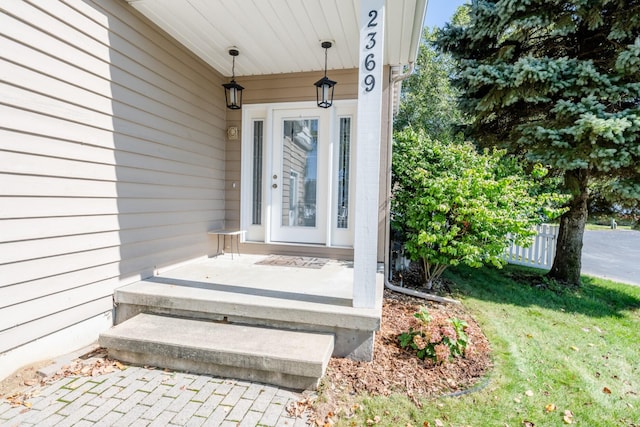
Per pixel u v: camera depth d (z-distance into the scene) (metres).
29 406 1.82
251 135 4.51
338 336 2.41
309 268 3.69
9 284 2.00
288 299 2.61
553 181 4.51
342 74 4.16
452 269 5.56
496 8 4.67
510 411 1.96
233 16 3.00
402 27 3.18
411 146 4.69
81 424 1.69
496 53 5.11
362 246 2.44
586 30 4.59
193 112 3.78
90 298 2.54
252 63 4.01
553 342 3.00
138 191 3.00
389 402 1.95
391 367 2.31
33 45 2.07
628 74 4.11
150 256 3.18
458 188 3.63
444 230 3.86
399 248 4.90
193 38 3.41
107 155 2.65
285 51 3.69
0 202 1.94
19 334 2.06
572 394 2.19
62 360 2.26
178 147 3.53
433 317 2.84
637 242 10.37
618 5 4.11
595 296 4.55
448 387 2.13
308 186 4.36
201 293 2.71
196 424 1.71
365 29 2.36
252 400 1.92
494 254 3.83
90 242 2.53
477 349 2.69
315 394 1.99
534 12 4.50
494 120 5.50
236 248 4.49
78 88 2.38
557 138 4.25
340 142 4.29
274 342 2.23
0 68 1.90
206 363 2.18
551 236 5.77
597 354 2.81
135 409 1.82
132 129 2.89
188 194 3.74
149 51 3.06
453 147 4.41
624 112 4.03
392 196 4.49
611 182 4.38
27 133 2.06
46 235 2.20
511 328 3.26
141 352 2.25
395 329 2.92
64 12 2.26
